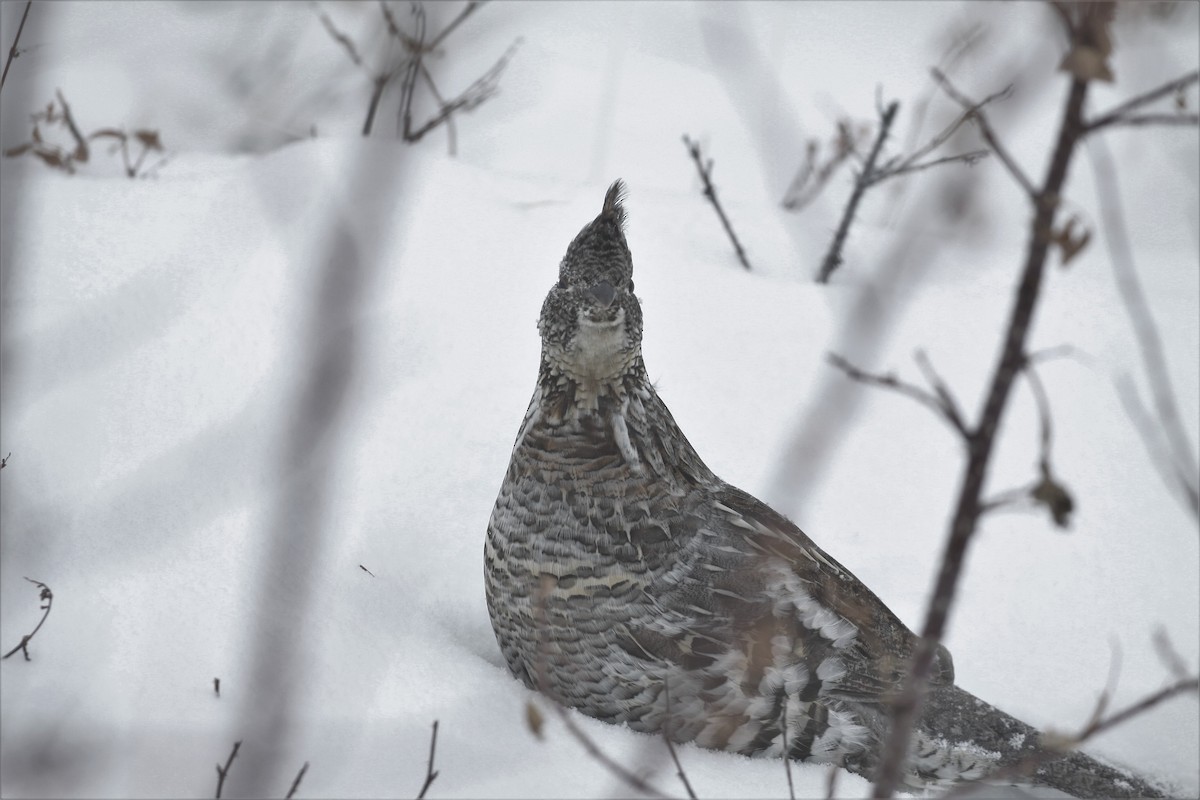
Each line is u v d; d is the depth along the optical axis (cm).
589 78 1725
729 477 969
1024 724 789
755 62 1820
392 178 1177
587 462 740
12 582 702
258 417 887
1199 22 1498
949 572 465
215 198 1123
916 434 1057
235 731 625
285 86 1498
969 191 1323
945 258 1296
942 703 786
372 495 877
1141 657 898
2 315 891
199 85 1491
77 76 1495
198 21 1656
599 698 748
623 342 748
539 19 1906
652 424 768
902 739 484
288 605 733
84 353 918
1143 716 849
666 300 1147
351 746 642
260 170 1170
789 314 1147
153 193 1127
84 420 855
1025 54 1427
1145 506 1026
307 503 807
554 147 1508
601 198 1275
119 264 1017
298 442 857
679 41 1894
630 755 693
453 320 1050
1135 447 1078
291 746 632
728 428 1018
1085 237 443
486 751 662
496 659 804
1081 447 1073
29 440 821
